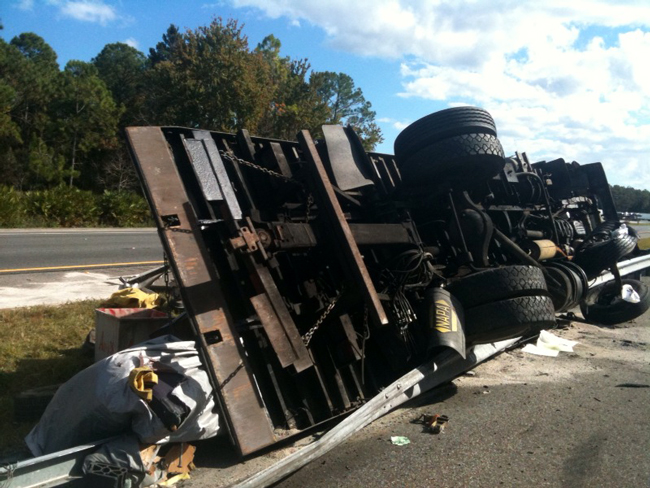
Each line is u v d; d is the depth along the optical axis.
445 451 4.20
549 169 10.23
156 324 5.38
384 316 4.35
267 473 3.46
